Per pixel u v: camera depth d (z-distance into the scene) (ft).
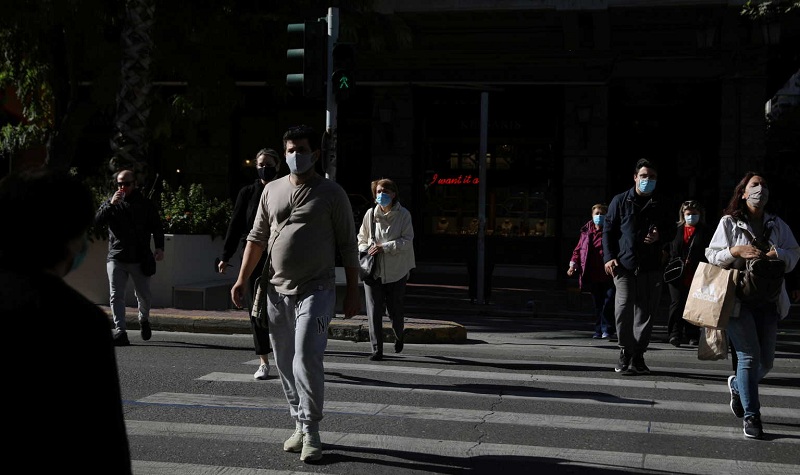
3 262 6.68
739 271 19.19
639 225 27.02
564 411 21.85
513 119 74.59
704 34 68.59
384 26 61.16
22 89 60.54
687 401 23.31
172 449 17.69
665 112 72.49
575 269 38.99
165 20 56.54
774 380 27.43
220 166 76.23
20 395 6.17
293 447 17.58
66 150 59.11
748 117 68.90
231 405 21.80
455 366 28.53
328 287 17.04
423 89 75.20
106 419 6.42
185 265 42.39
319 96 36.68
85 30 55.11
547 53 68.54
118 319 31.24
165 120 59.36
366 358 29.76
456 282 68.44
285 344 17.54
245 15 57.26
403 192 74.69
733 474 16.55
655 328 43.86
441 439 18.84
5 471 6.12
